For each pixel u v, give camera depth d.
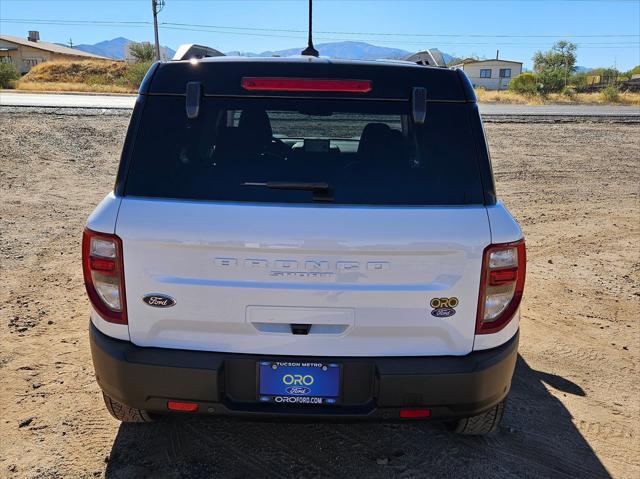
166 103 2.65
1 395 3.65
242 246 2.44
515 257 2.56
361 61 2.77
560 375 4.28
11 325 4.66
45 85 37.78
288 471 3.05
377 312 2.50
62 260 6.35
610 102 42.16
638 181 12.58
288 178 2.59
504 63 76.88
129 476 2.97
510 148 16.09
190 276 2.49
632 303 5.80
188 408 2.60
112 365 2.58
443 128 2.66
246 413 2.58
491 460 3.22
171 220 2.46
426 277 2.49
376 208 2.50
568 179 12.63
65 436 3.27
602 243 8.00
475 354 2.62
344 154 2.67
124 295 2.53
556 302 5.79
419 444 3.33
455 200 2.57
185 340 2.58
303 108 2.67
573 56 75.19
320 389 2.59
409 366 2.54
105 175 11.15
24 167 11.23
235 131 2.68
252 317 2.51
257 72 2.68
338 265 2.45
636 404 3.90
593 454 3.32
